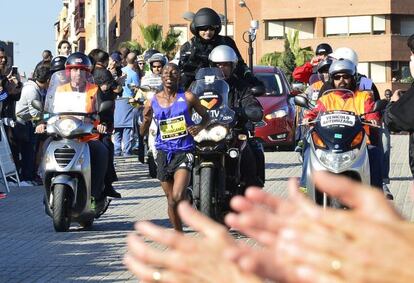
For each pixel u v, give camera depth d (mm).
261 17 127688
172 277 2729
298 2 126438
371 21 125188
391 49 124625
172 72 18281
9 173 33250
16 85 33094
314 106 20484
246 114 19797
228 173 19547
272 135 47344
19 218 24938
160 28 109812
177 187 18188
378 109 19234
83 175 21328
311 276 2395
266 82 49219
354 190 2508
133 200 28422
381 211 2475
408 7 124938
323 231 2443
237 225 2555
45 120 22141
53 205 21422
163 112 18328
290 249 2432
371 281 2344
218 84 19922
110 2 168125
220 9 124250
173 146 18297
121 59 43938
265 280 2537
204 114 18688
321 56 28578
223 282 2598
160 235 2879
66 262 17875
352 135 18781
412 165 18672
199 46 21750
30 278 16344
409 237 2387
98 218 24422
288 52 119938
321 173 2543
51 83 22438
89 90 22344
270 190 29156
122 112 42531
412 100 16031
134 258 2867
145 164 40719
